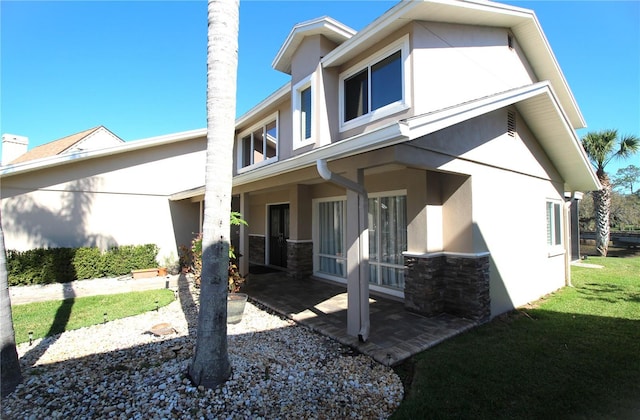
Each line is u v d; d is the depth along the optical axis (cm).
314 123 767
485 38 704
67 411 314
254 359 418
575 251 1547
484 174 650
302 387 364
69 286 886
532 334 544
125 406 318
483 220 638
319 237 1030
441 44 607
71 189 1031
